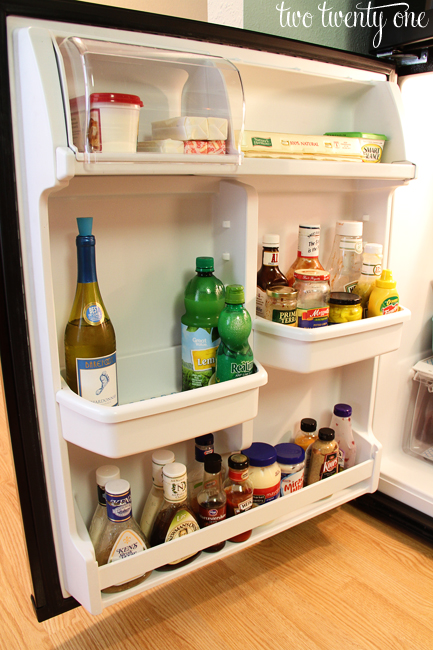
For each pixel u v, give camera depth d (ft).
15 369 2.21
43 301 2.08
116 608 2.99
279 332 2.78
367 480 3.64
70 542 2.40
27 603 3.00
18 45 1.90
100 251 2.53
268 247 2.96
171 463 2.72
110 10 2.10
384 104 3.18
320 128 3.26
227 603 3.03
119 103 1.90
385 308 3.11
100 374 2.33
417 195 3.94
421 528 3.65
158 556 2.50
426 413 4.52
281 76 2.80
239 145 2.35
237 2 3.16
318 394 3.80
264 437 3.57
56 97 1.80
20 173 2.03
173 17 2.27
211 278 2.65
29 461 2.34
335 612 2.96
